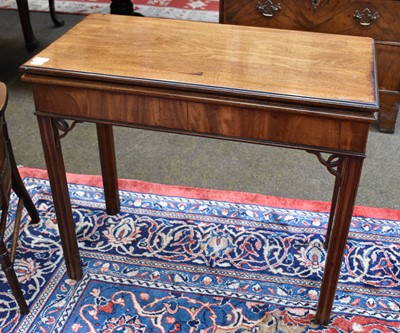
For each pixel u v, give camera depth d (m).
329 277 1.80
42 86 1.66
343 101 1.47
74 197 2.56
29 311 1.96
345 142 1.53
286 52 1.78
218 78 1.58
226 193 2.61
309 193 2.64
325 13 2.88
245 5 2.95
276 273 2.14
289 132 1.56
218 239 2.30
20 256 2.21
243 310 1.97
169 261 2.19
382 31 2.87
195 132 1.64
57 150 1.80
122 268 2.16
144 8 5.12
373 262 2.19
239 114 1.57
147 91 1.57
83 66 1.64
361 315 1.96
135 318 1.93
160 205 2.51
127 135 3.15
